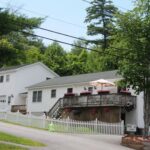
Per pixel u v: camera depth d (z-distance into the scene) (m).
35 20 19.06
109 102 42.31
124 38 27.84
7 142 21.42
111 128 35.03
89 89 47.22
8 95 58.53
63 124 34.25
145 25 27.25
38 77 59.94
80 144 24.91
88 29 71.56
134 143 26.03
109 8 70.88
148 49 27.42
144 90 28.20
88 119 44.50
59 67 76.12
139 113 41.31
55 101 51.44
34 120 36.09
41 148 21.30
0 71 60.12
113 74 46.62
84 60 79.50
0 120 38.38
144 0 27.38
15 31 18.58
